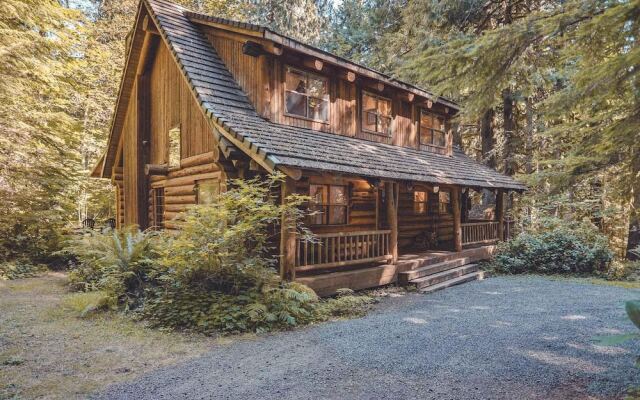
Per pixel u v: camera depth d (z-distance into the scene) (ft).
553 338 18.43
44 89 47.67
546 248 40.73
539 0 49.14
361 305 24.99
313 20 80.33
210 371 15.05
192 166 33.76
